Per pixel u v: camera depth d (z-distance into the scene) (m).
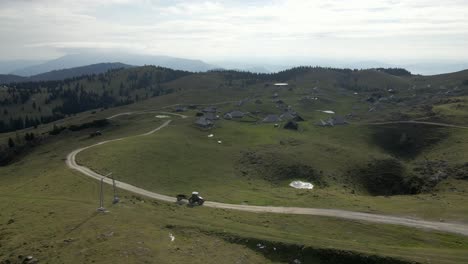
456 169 113.56
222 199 86.56
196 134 166.62
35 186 91.12
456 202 80.38
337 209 76.94
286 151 138.25
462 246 57.00
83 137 174.12
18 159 162.00
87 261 47.22
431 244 58.19
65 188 86.88
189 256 50.03
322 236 61.78
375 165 128.88
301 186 111.12
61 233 56.50
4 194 85.75
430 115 187.38
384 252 51.75
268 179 115.94
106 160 110.94
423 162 132.25
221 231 59.00
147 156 118.19
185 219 65.44
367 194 113.25
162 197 85.81
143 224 60.84
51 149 157.38
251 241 55.75
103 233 55.84
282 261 51.78
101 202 70.62
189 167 115.94
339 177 120.19
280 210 76.94
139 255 48.78
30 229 58.88
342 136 176.38
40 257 48.81
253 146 147.62
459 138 148.88
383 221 68.50
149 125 187.75
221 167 121.19
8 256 49.88
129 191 87.56
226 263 48.91
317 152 139.50
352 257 51.06
